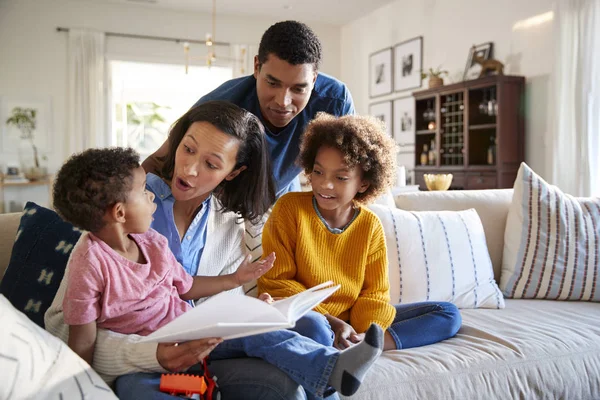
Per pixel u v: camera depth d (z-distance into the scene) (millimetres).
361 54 7355
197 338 921
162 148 1479
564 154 4219
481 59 4801
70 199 1021
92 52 6703
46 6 6570
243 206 1430
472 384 1297
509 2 4840
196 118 1258
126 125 7703
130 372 1016
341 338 1295
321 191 1427
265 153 1387
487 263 1934
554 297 1964
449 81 5590
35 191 6594
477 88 4746
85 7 6719
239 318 886
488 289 1870
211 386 972
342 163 1405
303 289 1399
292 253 1479
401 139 6453
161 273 1136
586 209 2021
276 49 1503
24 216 1413
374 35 7039
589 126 4000
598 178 4004
